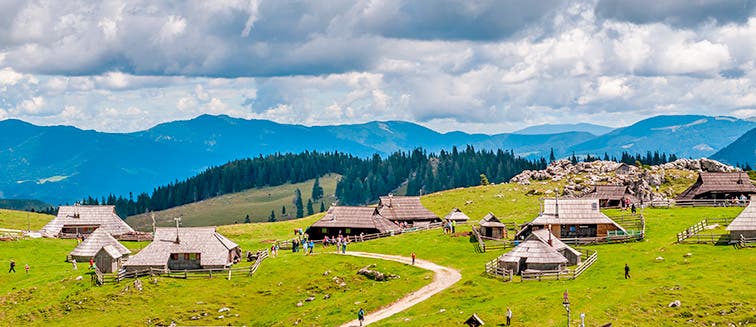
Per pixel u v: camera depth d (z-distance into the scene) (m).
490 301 89.25
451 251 122.00
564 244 109.94
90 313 97.50
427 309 89.94
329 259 117.31
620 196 167.25
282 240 149.62
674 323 78.06
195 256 113.94
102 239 128.75
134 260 112.69
